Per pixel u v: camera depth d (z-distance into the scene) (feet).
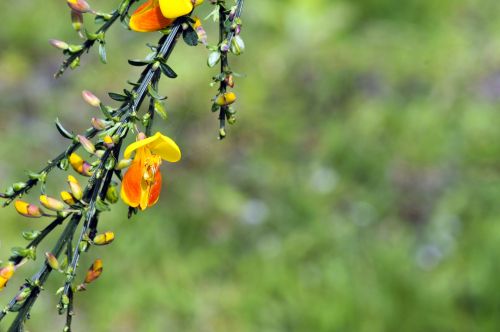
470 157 22.11
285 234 20.16
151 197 5.51
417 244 19.53
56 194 20.48
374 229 20.13
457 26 27.09
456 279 18.12
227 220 20.35
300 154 22.93
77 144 5.50
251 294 18.51
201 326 18.03
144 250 19.12
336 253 19.27
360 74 25.52
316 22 27.27
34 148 23.08
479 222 19.67
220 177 21.65
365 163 22.16
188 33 5.66
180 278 18.81
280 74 25.67
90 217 5.42
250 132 23.59
